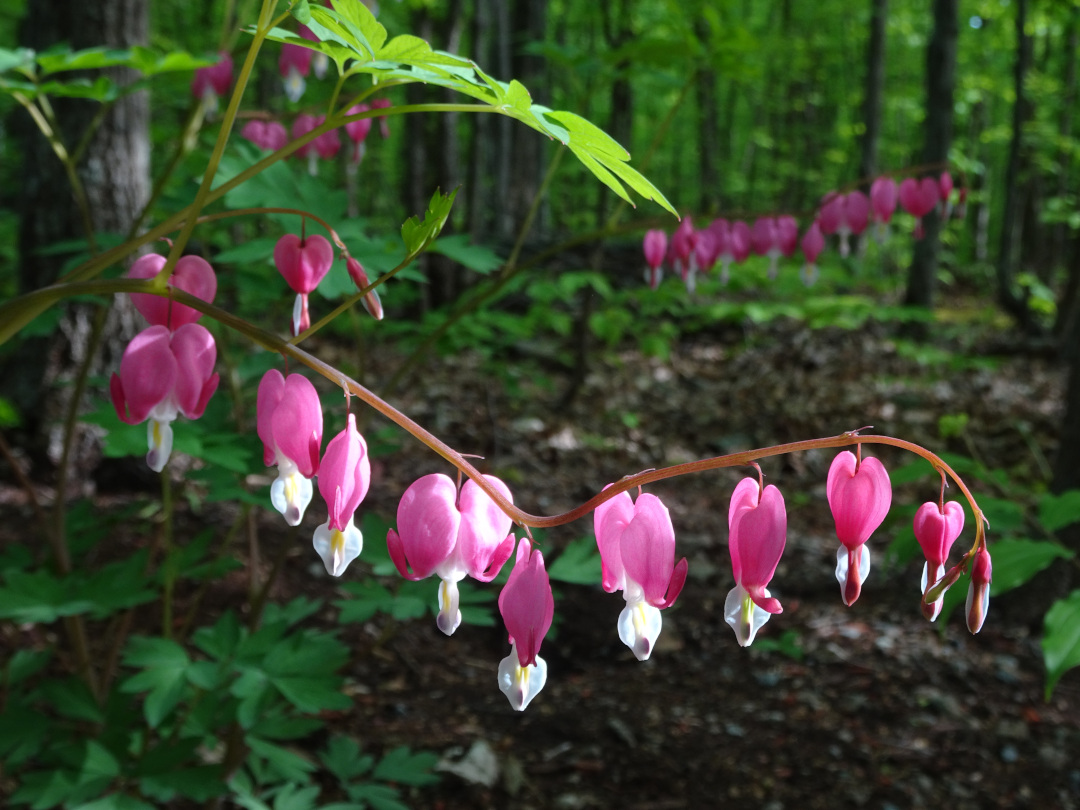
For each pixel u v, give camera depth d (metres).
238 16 0.65
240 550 1.01
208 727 0.56
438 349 1.34
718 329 2.40
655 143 0.77
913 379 2.04
